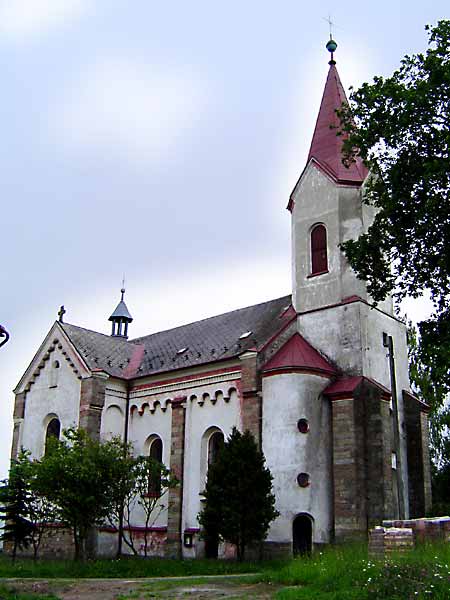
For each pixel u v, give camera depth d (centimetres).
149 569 2716
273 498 3042
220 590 1953
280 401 3338
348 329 3522
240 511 2941
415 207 2759
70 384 4216
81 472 3120
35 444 4309
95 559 3278
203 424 3756
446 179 2619
